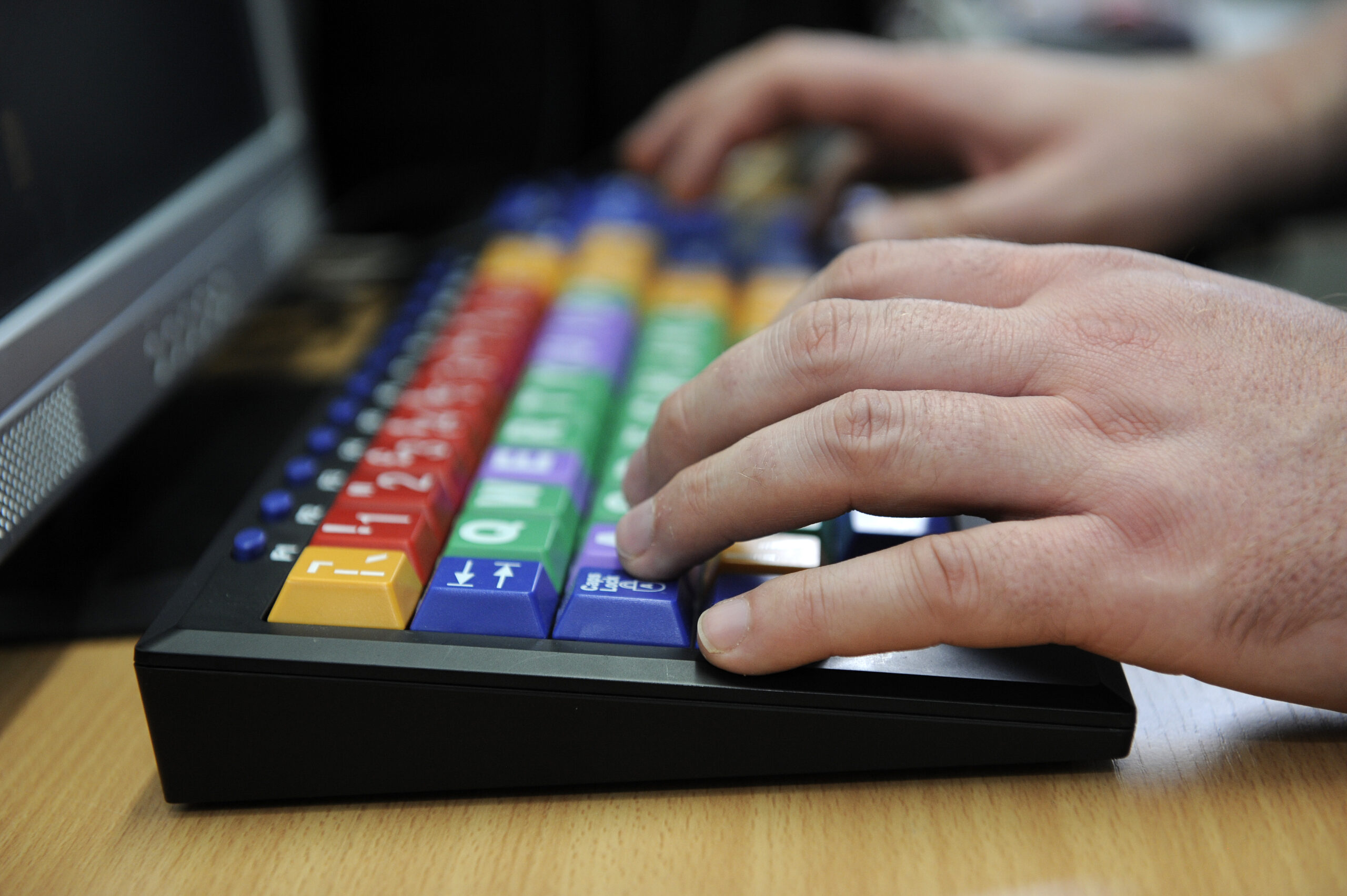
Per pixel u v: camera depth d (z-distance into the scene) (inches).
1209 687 11.8
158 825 10.2
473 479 14.2
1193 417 10.7
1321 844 9.5
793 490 10.8
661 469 12.5
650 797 10.5
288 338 21.7
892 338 11.5
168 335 15.8
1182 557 10.2
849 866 9.4
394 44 27.0
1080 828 9.7
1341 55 24.3
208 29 18.5
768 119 25.6
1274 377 10.9
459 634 10.8
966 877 9.2
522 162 28.3
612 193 25.0
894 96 24.5
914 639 10.2
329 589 10.9
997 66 24.3
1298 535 10.2
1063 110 22.8
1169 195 21.7
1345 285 26.8
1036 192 21.1
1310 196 24.2
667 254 22.5
